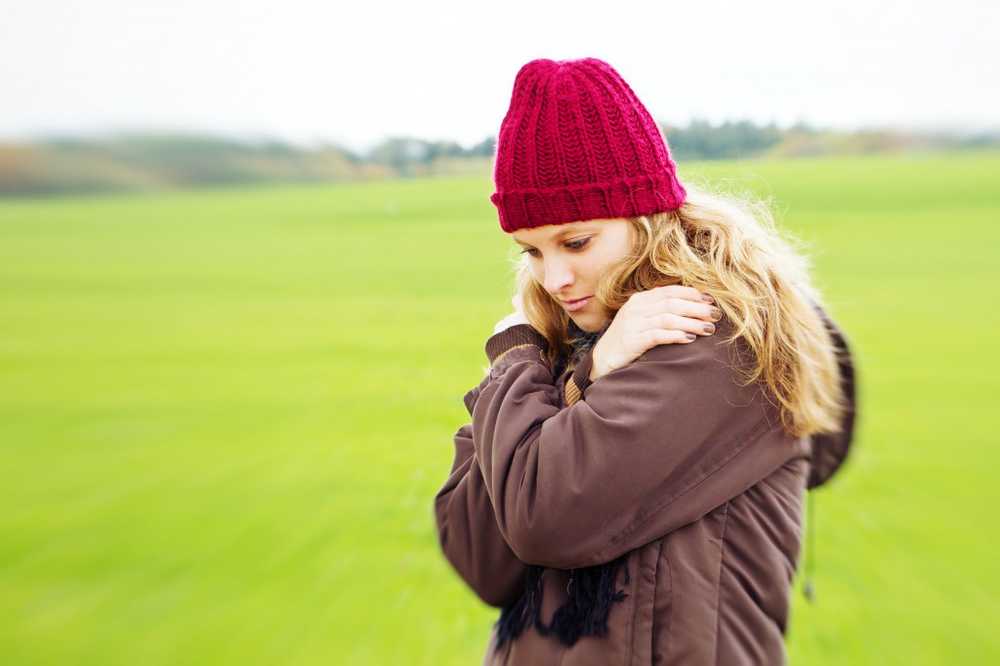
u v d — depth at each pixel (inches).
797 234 71.0
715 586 50.2
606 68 52.7
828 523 171.0
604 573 50.9
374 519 186.1
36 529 198.8
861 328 386.3
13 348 466.3
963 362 323.3
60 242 1063.6
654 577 50.2
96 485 232.8
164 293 651.5
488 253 785.6
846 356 62.8
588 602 50.9
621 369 51.5
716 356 51.2
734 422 51.6
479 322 451.5
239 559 171.3
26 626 150.1
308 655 130.7
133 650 138.9
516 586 56.6
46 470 250.7
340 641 133.4
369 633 134.5
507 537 51.5
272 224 1183.6
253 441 263.9
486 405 54.7
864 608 134.4
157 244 1014.4
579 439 49.9
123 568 172.9
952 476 199.9
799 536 54.3
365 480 215.8
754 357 52.0
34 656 139.2
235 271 753.6
